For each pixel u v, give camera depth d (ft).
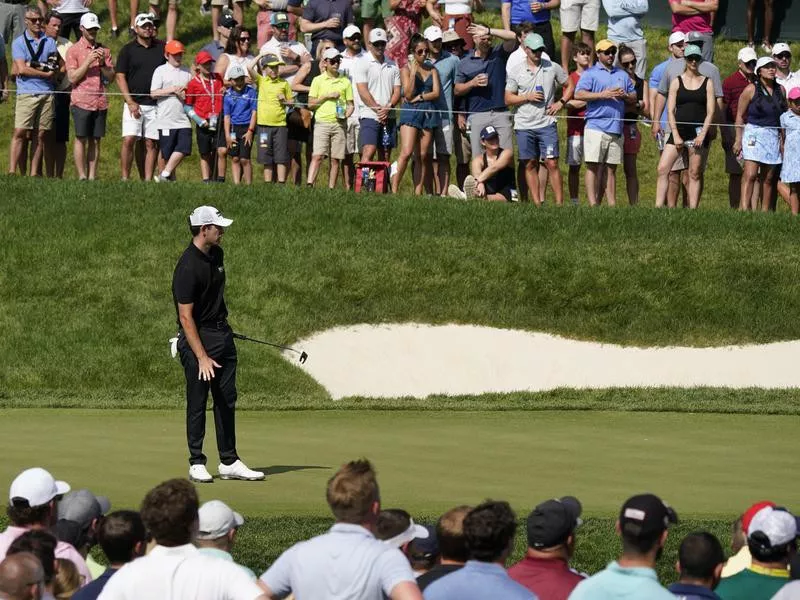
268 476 128.16
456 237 244.83
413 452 139.85
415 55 254.06
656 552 65.46
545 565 69.31
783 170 248.11
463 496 116.47
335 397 209.36
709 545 68.49
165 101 259.80
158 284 229.66
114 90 348.18
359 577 63.05
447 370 217.77
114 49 349.00
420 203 254.27
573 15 303.07
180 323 127.65
